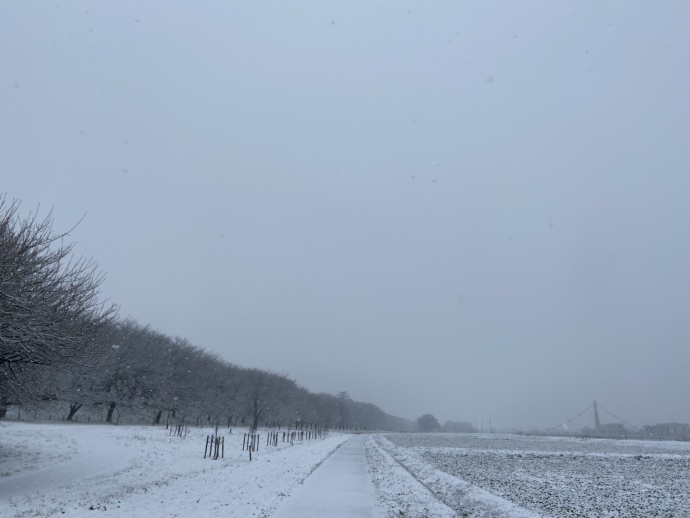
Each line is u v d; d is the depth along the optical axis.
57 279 16.56
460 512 15.99
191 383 82.56
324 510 14.52
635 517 16.09
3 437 28.06
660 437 126.88
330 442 63.62
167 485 18.92
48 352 16.38
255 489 18.27
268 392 100.88
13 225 15.51
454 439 100.69
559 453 54.31
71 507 14.11
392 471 26.70
